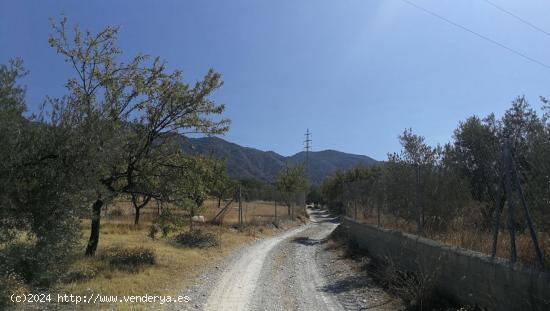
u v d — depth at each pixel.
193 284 11.40
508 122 13.71
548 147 7.48
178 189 14.55
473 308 7.96
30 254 7.95
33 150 7.66
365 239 18.23
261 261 16.58
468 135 14.40
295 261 16.89
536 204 7.49
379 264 14.35
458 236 10.21
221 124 15.48
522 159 8.66
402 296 9.49
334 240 23.56
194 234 20.88
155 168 14.46
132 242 18.92
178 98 14.49
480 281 7.85
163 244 19.16
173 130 14.98
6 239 7.57
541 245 7.57
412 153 14.50
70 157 7.98
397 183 15.00
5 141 7.09
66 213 7.90
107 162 8.82
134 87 13.94
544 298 6.29
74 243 8.58
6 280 7.71
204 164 15.45
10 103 7.39
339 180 60.50
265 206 62.22
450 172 13.40
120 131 10.30
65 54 13.01
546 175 7.38
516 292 6.86
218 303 9.35
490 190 12.92
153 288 10.45
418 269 10.74
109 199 13.53
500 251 8.21
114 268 12.29
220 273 13.40
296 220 45.25
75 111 8.44
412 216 13.91
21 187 7.54
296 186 50.97
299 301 9.78
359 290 10.91
